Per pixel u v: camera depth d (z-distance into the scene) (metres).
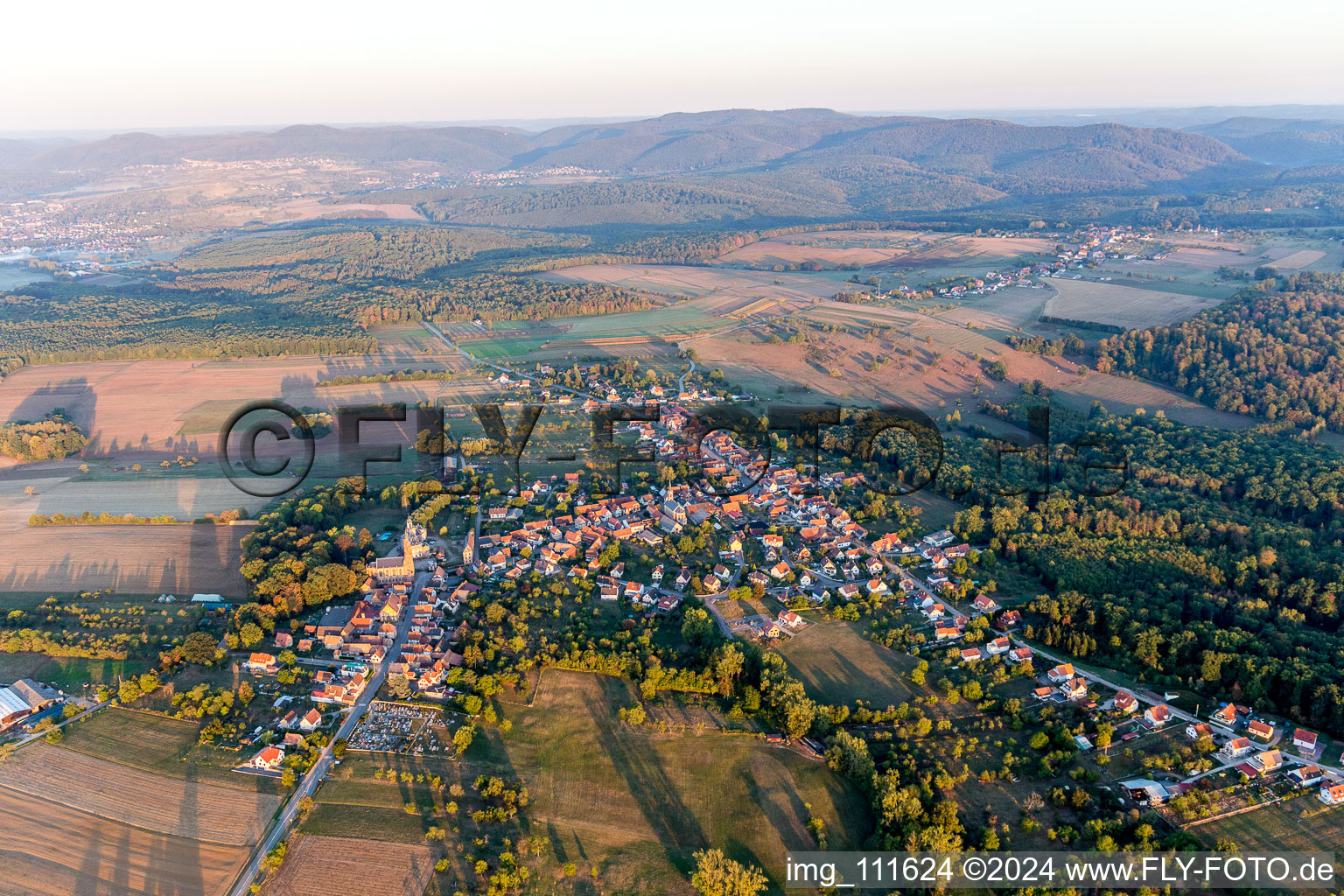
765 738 179.88
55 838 151.50
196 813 157.50
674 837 154.25
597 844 152.00
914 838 146.75
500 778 167.25
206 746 175.75
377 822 155.25
